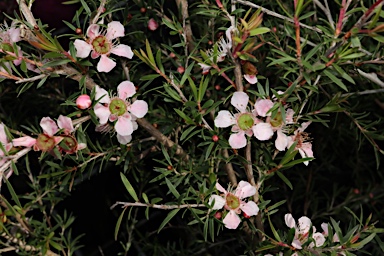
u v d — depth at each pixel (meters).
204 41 0.28
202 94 0.22
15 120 0.33
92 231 0.37
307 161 0.23
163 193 0.38
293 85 0.21
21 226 0.27
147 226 0.37
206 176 0.26
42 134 0.21
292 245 0.22
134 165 0.30
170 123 0.26
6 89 0.32
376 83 0.25
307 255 0.22
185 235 0.37
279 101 0.21
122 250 0.37
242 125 0.22
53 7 0.45
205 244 0.33
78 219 0.37
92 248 0.36
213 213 0.22
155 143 0.29
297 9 0.20
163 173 0.24
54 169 0.28
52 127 0.21
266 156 0.23
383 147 0.36
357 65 0.24
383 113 0.34
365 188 0.38
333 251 0.21
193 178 0.27
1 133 0.22
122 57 0.26
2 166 0.21
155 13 0.28
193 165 0.26
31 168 0.36
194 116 0.22
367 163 0.37
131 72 0.28
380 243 0.23
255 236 0.26
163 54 0.31
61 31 0.41
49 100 0.35
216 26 0.29
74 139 0.22
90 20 0.23
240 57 0.21
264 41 0.25
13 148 0.21
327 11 0.23
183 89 0.26
